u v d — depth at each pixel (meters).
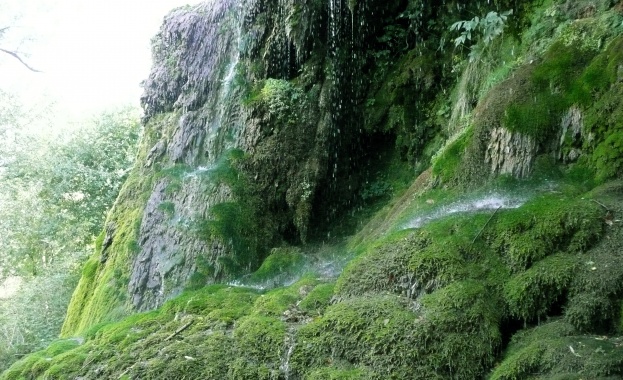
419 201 4.38
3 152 13.38
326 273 4.44
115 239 6.96
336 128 6.20
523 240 3.09
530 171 3.77
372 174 6.36
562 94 3.83
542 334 2.67
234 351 3.35
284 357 3.18
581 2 4.43
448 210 3.94
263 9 6.50
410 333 2.88
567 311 2.69
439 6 6.06
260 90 6.29
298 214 5.95
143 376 3.38
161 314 4.35
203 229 5.61
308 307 3.63
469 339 2.80
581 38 4.04
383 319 3.04
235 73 6.60
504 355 2.76
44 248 13.55
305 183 5.97
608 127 3.51
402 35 6.41
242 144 6.19
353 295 3.48
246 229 5.68
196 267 5.46
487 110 4.14
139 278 5.87
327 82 6.20
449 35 5.91
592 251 2.86
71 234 13.15
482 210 3.64
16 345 9.17
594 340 2.46
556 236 3.00
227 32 6.96
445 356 2.77
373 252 3.63
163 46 7.91
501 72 4.68
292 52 6.39
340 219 6.15
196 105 6.98
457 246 3.26
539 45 4.53
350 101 6.38
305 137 6.09
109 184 13.19
